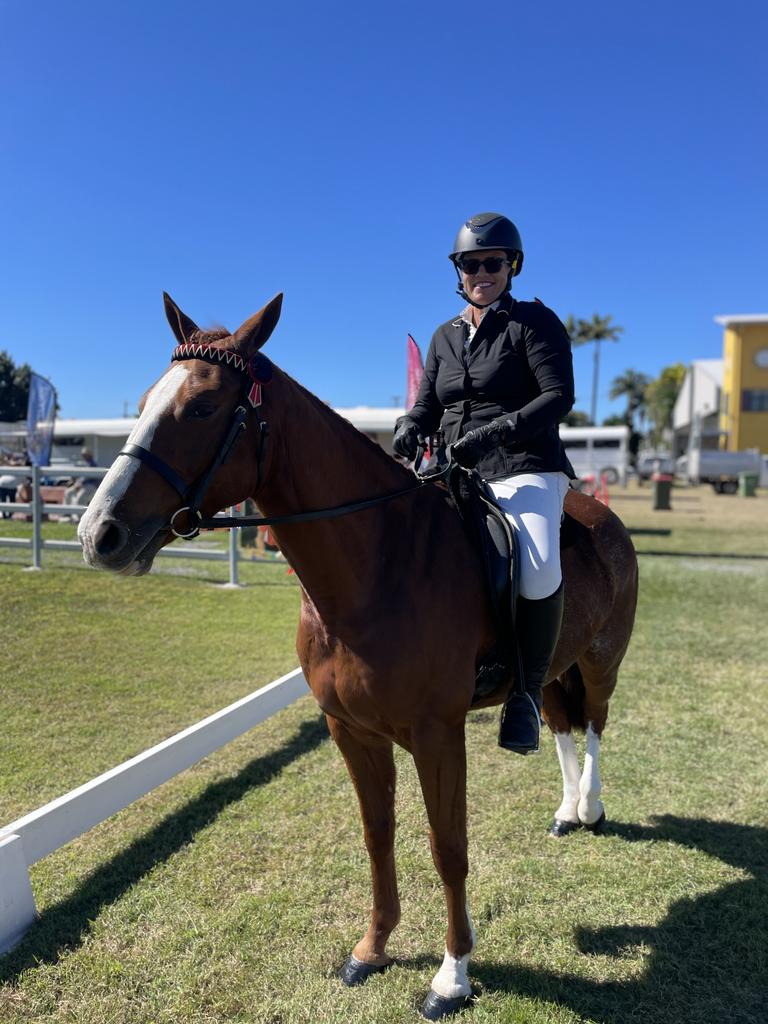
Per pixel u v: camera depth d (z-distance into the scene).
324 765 3.98
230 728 3.99
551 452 2.53
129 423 23.34
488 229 2.41
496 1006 2.26
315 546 2.06
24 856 2.67
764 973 2.42
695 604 8.42
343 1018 2.22
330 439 2.14
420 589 2.15
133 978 2.37
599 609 2.88
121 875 2.94
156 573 9.70
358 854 3.11
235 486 1.92
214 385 1.87
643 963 2.47
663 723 4.67
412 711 2.14
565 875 2.98
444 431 2.59
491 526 2.36
